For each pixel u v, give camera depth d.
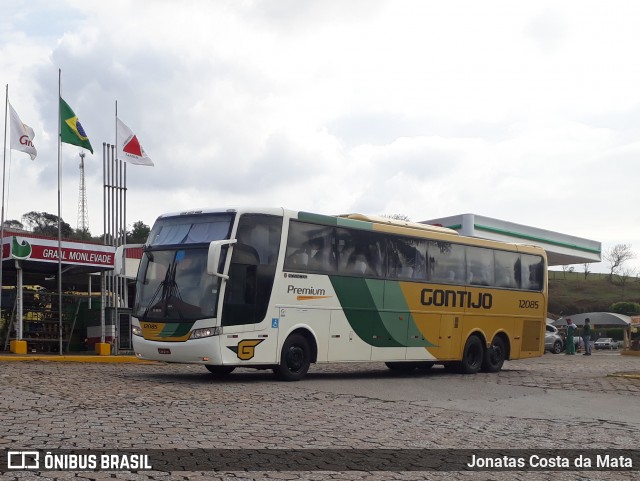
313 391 15.59
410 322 20.80
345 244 19.34
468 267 22.89
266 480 7.39
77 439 8.93
